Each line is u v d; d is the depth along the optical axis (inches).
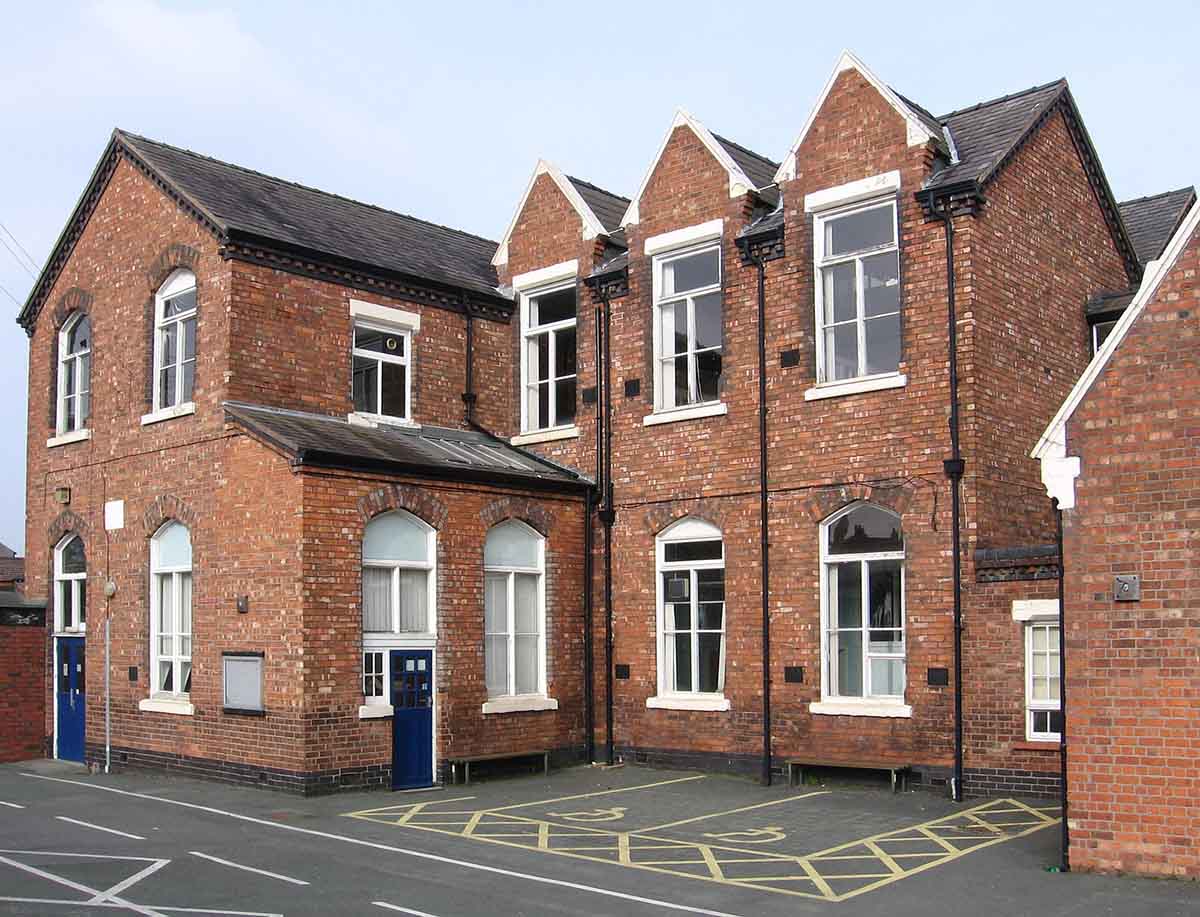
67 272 880.9
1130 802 456.4
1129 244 813.9
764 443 729.6
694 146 787.4
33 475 896.9
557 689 786.8
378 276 805.2
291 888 444.5
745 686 728.3
